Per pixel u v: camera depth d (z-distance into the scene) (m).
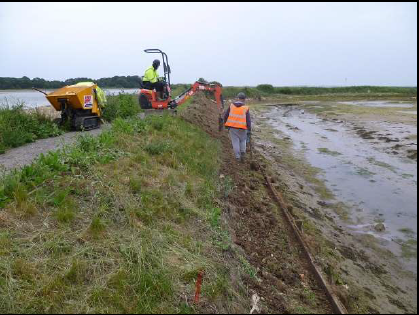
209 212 6.32
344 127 18.92
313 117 24.38
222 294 4.46
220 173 9.23
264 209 7.58
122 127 9.62
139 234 5.23
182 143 9.91
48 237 4.82
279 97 45.41
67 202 5.52
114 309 3.98
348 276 5.70
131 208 5.66
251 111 28.95
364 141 15.17
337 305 4.63
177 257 4.93
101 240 4.94
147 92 13.26
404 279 5.77
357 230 7.37
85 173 6.48
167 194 6.50
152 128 10.33
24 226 4.97
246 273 5.09
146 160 7.71
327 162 12.22
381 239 6.97
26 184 5.82
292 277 5.30
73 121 11.28
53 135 10.41
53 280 4.16
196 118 15.06
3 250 4.45
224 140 13.77
